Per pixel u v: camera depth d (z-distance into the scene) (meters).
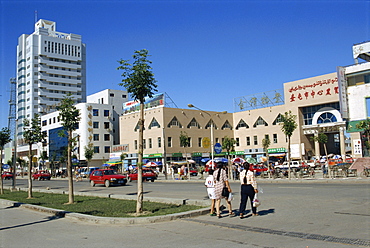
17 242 8.72
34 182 48.91
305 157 59.50
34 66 110.56
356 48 41.88
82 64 122.44
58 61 114.69
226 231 9.11
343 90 40.66
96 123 80.75
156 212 12.47
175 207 13.69
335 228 8.70
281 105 64.69
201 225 10.16
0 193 25.69
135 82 12.69
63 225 11.28
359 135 44.03
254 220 10.39
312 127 58.38
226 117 73.19
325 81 56.88
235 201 15.60
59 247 8.01
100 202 16.86
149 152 66.00
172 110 65.25
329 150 65.12
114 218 11.28
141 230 9.88
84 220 11.93
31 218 13.27
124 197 18.44
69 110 17.48
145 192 23.73
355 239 7.50
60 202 17.70
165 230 9.70
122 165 67.75
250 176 10.89
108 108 83.06
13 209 16.75
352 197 14.80
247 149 69.06
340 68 40.88
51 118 88.75
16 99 121.25
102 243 8.32
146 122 67.38
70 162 17.52
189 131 66.88
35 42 111.31
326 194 16.48
